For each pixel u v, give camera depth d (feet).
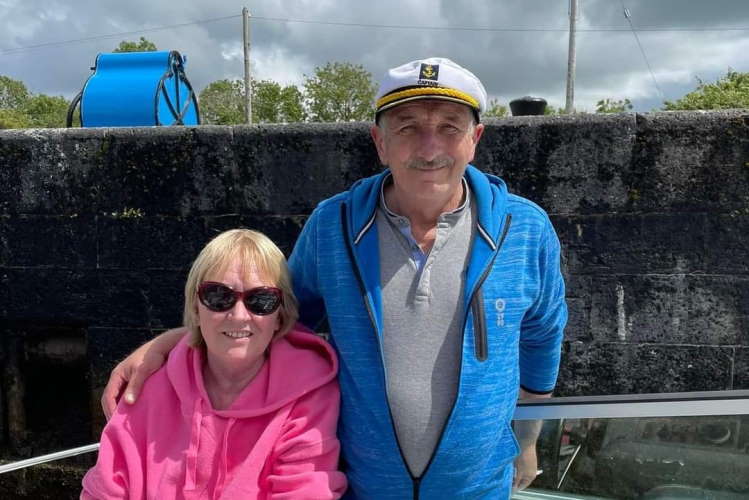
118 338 12.64
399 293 5.68
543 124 10.97
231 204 12.03
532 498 6.12
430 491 5.62
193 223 12.19
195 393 5.90
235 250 5.81
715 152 10.54
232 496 5.49
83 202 12.47
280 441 5.69
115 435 5.89
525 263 5.88
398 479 5.59
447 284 5.65
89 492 5.83
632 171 10.82
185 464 5.68
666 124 10.62
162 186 12.20
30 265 12.78
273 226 11.93
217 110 127.54
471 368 5.49
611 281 11.10
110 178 12.34
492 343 5.59
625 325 11.14
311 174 11.69
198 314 6.04
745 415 5.68
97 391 12.82
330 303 5.95
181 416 5.97
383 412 5.56
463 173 5.87
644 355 11.12
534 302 6.17
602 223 11.02
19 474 13.44
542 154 11.03
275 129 11.71
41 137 12.44
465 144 5.65
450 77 5.45
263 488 5.63
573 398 6.24
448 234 5.74
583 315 11.26
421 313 5.61
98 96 15.92
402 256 5.76
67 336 13.47
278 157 11.75
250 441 5.76
